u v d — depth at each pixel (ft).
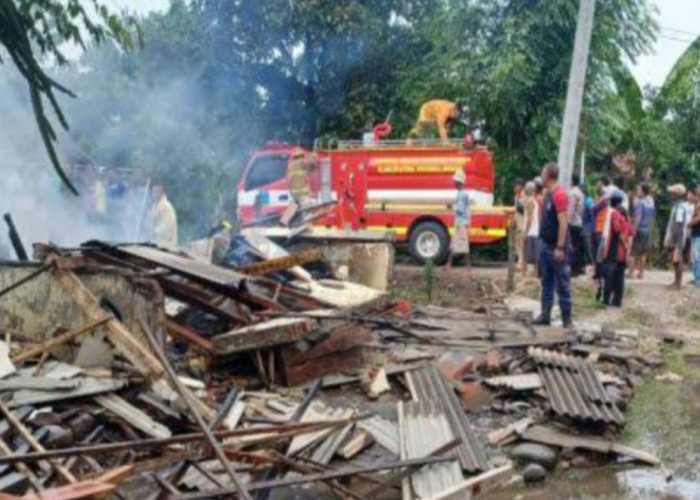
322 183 58.39
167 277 24.35
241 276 23.70
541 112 69.51
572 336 30.35
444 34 72.08
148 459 15.44
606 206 42.14
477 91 69.21
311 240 35.73
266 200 58.59
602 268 39.88
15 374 18.38
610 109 70.79
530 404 22.79
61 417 16.56
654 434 21.17
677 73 76.89
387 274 34.91
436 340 29.27
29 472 13.62
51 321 20.67
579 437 19.86
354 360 25.54
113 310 20.52
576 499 16.65
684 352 31.19
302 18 78.74
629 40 71.26
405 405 21.03
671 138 79.15
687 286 46.14
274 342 22.45
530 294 43.93
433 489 15.65
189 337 23.61
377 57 79.46
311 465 16.39
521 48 67.41
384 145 57.41
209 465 15.29
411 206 56.34
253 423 18.76
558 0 66.90
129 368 19.06
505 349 28.50
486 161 55.83
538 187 47.44
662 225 73.46
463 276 49.67
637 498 16.74
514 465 18.43
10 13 19.49
